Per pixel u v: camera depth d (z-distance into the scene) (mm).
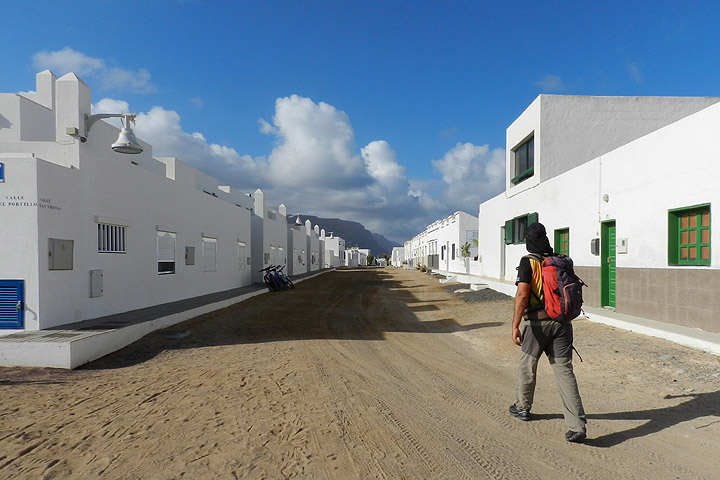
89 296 9383
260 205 24922
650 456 3672
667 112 14594
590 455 3707
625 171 10016
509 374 6527
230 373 6430
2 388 5656
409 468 3488
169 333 9516
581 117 14633
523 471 3438
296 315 13008
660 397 5152
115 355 7613
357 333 10141
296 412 4762
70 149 8930
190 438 4051
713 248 7578
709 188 7668
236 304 15172
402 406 4992
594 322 9992
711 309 7637
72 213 8734
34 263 7777
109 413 4719
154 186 12234
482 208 23859
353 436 4113
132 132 9289
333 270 55312
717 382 5496
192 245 15039
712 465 3506
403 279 32031
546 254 4238
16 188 7730
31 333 7543
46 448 3832
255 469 3453
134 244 11227
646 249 9312
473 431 4242
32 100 15078
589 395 5336
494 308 13758
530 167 16359
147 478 3307
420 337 9711
